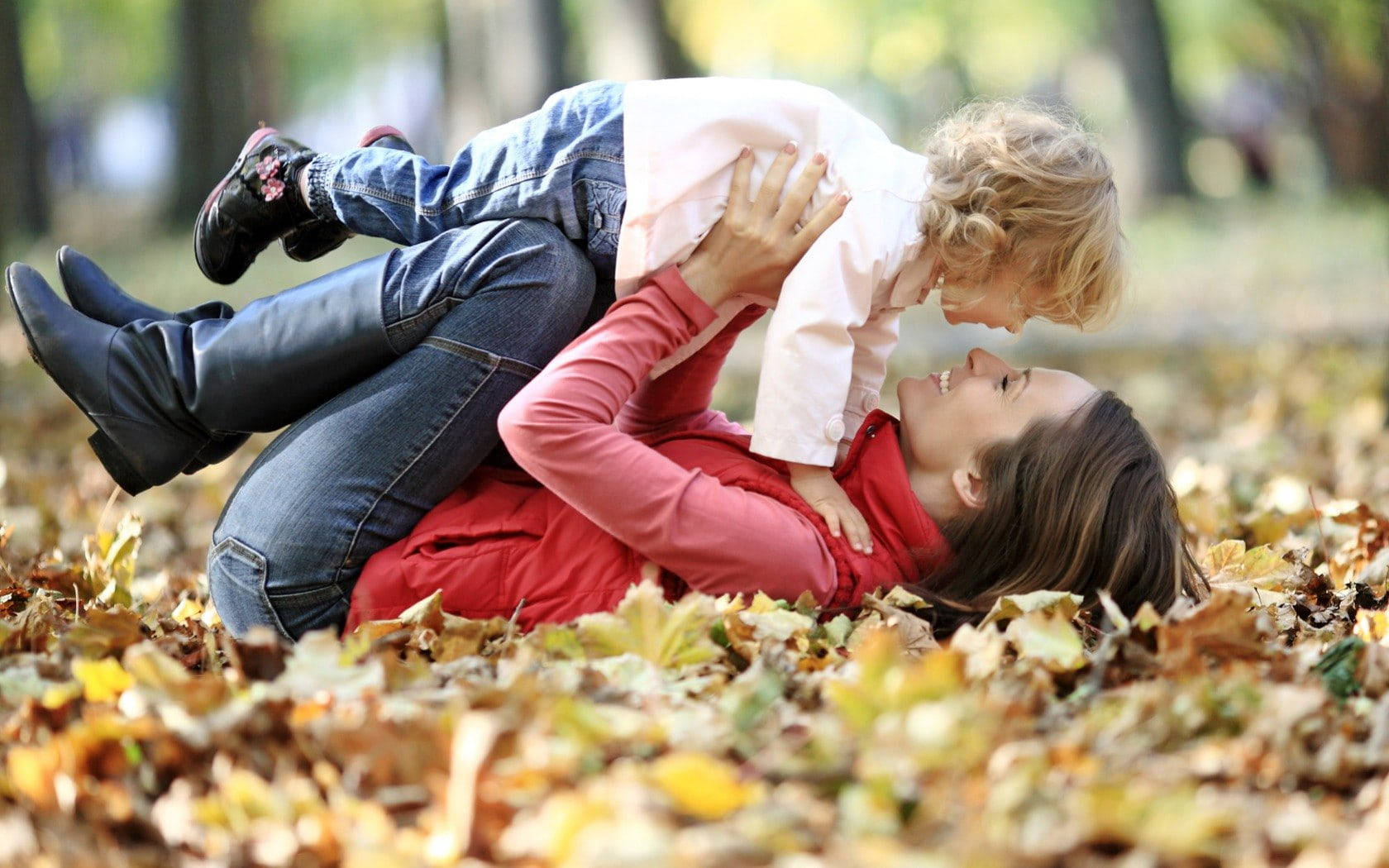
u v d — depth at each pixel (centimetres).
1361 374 1595
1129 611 577
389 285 580
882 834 336
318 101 8544
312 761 389
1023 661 478
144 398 594
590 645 500
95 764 390
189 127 4834
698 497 553
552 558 570
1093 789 338
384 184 621
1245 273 3422
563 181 587
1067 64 6744
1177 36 6444
